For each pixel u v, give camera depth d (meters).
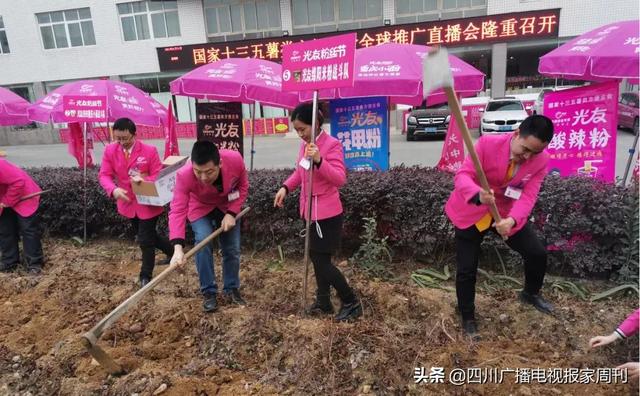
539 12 15.81
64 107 5.29
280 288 3.88
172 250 4.45
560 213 3.71
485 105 16.66
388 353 2.89
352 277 3.92
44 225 5.70
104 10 19.86
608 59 3.90
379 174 4.58
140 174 4.00
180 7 19.28
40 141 22.17
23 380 3.01
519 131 2.68
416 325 3.20
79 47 20.64
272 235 4.68
